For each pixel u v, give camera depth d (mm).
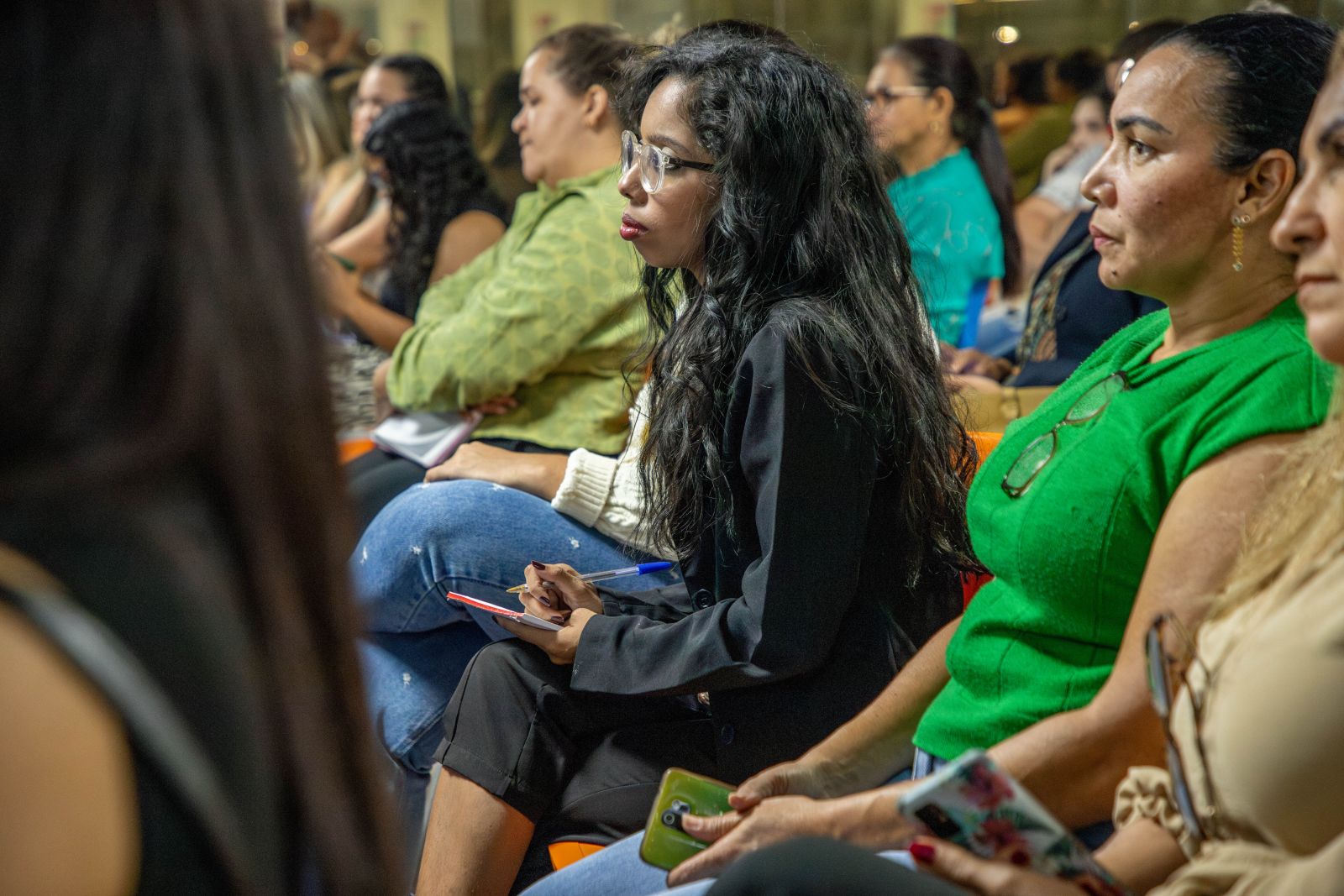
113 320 703
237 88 764
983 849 1174
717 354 1843
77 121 707
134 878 699
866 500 1752
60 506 700
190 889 718
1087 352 2883
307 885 891
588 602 2014
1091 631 1432
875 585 1838
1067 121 4457
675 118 1914
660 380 1981
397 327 3686
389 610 2432
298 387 778
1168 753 1181
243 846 739
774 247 1856
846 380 1740
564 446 2809
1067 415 1541
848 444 1724
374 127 3824
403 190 3850
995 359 3631
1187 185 1408
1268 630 1143
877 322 1840
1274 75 1370
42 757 650
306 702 793
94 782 669
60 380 695
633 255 2787
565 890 1631
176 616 715
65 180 701
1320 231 1158
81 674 668
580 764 1922
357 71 5285
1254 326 1410
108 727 680
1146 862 1235
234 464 750
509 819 1891
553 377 2852
